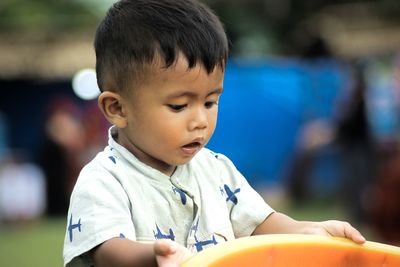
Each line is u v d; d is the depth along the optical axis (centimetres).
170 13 225
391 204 685
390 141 857
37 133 1312
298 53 1445
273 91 1247
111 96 227
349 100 889
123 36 224
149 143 222
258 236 209
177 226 229
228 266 192
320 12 1490
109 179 220
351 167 866
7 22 1422
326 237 218
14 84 1318
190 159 225
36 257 824
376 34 1410
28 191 1092
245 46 1452
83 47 1349
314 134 1157
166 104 218
